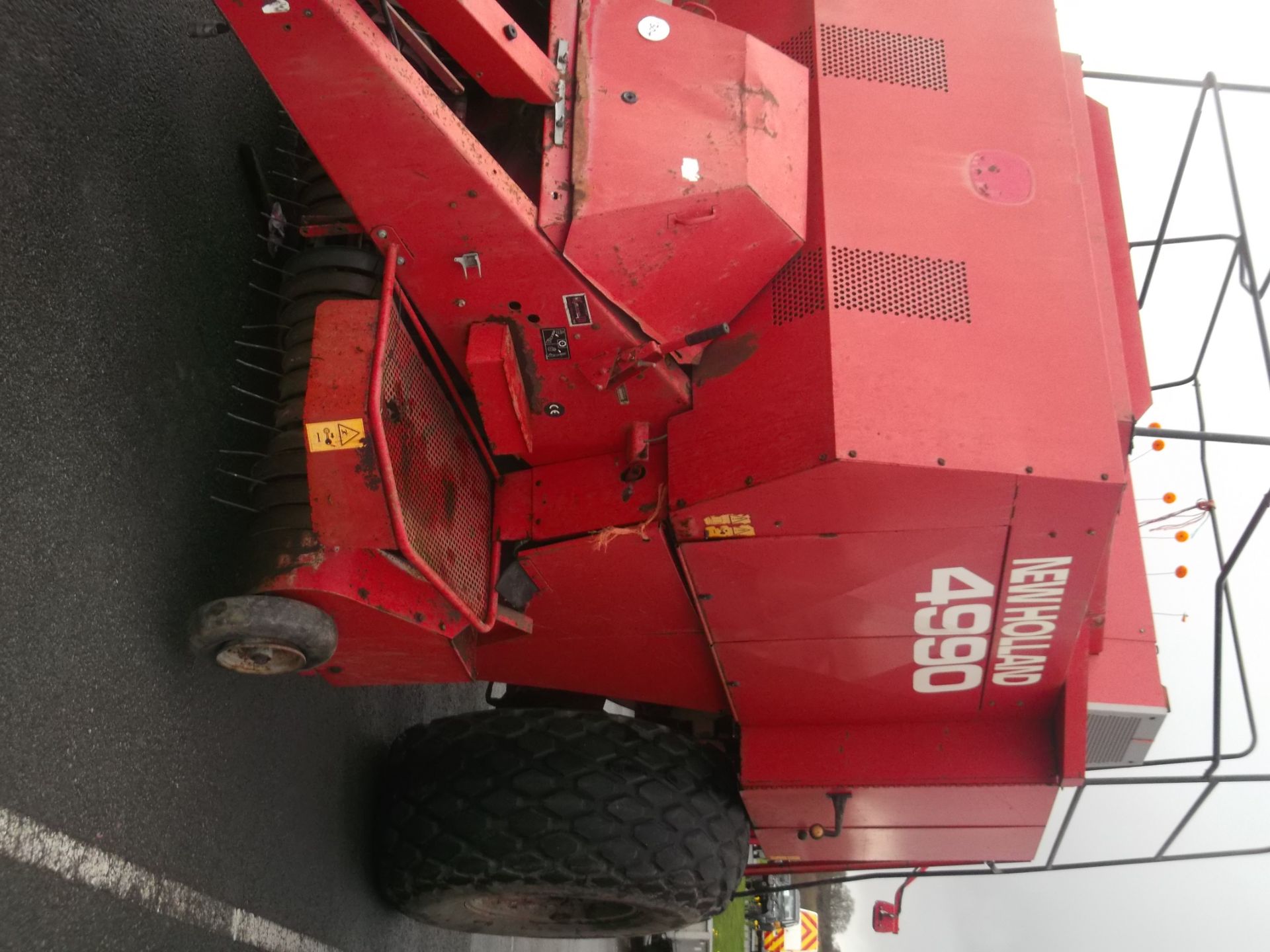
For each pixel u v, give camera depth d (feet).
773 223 9.38
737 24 11.59
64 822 7.98
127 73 9.95
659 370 9.68
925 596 10.18
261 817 10.53
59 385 8.57
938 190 10.13
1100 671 12.92
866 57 10.80
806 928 38.75
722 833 11.91
